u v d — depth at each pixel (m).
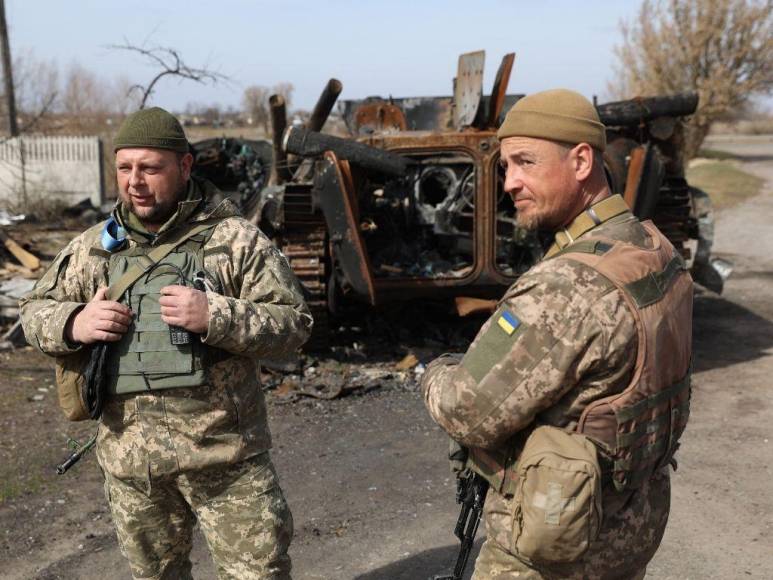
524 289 1.96
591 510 1.86
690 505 4.47
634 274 1.95
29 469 5.02
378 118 9.27
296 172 7.57
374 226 7.30
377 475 4.94
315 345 7.28
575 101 2.02
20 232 14.55
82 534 4.23
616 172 7.04
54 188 18.17
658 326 1.96
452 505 4.50
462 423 2.00
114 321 2.56
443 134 6.83
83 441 5.48
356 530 4.23
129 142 2.58
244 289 2.70
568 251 2.00
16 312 8.35
